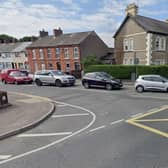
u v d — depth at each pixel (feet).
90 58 117.70
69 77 82.99
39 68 162.50
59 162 18.48
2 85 92.22
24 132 27.91
